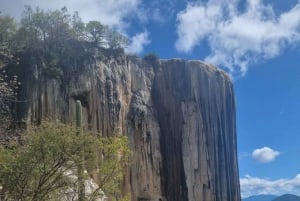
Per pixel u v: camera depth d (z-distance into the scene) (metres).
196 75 83.38
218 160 81.00
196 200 76.62
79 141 28.66
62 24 69.31
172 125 79.88
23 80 62.81
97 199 29.50
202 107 82.25
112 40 77.00
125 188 69.88
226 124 84.44
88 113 69.00
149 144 76.00
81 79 69.00
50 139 28.02
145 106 77.81
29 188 27.77
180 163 77.88
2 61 52.81
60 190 28.67
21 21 66.56
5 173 27.39
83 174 28.55
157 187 74.50
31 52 65.19
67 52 69.31
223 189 80.00
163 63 84.00
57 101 65.81
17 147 29.25
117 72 75.31
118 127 72.25
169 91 81.62
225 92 85.81
